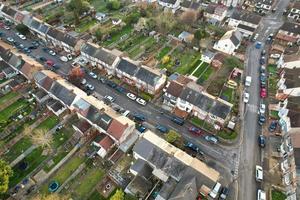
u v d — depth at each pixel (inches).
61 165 2741.1
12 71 3791.8
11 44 4493.1
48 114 3270.2
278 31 4805.6
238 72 3905.0
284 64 3905.0
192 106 3223.4
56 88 3348.9
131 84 3737.7
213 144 3014.3
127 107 3435.0
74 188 2564.0
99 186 2586.1
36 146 2913.4
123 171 2714.1
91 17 5191.9
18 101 3435.0
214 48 4463.6
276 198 2527.1
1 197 2426.2
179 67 4047.7
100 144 2807.6
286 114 3073.3
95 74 3892.7
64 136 3041.3
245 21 4847.4
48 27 4493.1
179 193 2278.5
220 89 3646.7
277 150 2952.8
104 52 3873.0
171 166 2539.4
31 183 2581.2
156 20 4749.0
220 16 5083.7
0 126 3078.2
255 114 3361.2
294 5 5305.1
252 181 2679.6
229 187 2628.0
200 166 2551.7
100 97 3553.2
